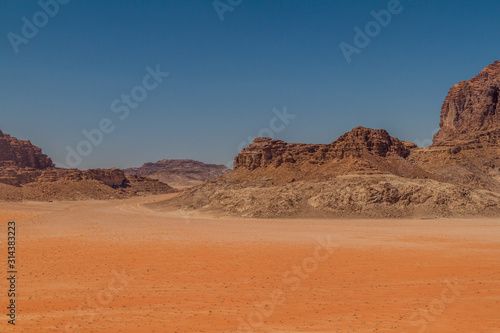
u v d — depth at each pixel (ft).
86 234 257.96
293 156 587.68
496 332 87.61
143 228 301.63
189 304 108.37
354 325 92.32
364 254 178.91
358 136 552.82
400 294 116.78
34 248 196.85
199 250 191.62
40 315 98.53
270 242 220.84
